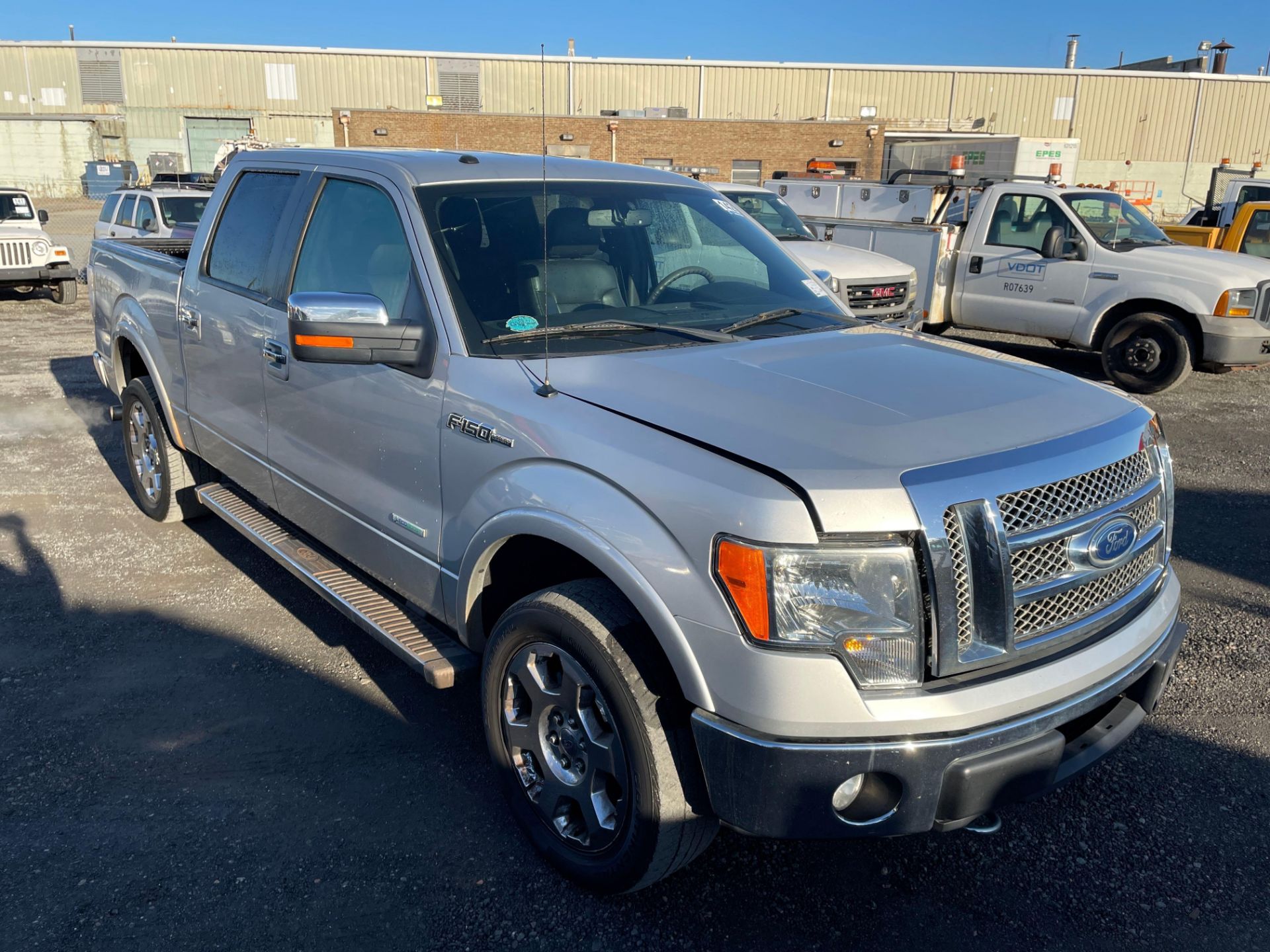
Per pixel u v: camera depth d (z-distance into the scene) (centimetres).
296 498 375
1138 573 258
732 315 332
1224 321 938
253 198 408
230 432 418
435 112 3575
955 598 213
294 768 324
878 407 241
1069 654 232
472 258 308
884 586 209
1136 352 996
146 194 1492
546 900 266
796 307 348
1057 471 227
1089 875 280
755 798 215
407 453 303
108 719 352
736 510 211
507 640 269
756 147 3781
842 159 3806
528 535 264
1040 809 310
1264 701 377
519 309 302
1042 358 1180
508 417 265
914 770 211
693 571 218
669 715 234
